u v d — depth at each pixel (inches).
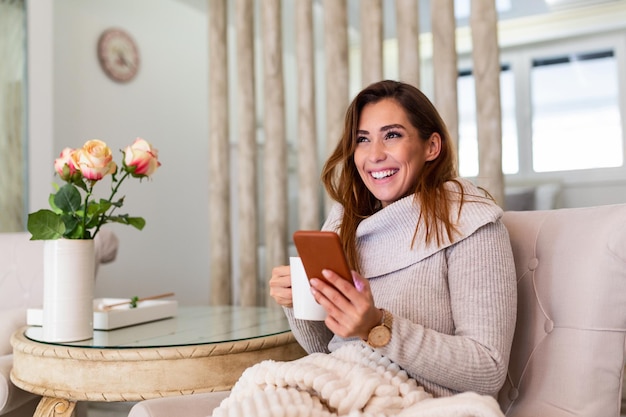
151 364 50.4
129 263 159.0
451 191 44.9
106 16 153.8
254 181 128.6
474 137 215.6
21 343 55.0
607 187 193.8
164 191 171.9
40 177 127.3
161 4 171.9
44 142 128.3
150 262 165.8
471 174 215.8
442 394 40.0
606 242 41.4
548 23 202.7
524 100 209.0
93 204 57.1
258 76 204.7
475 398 32.2
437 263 43.1
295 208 200.1
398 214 45.6
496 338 38.9
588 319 40.9
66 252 54.6
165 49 173.5
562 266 43.8
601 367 40.1
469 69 216.7
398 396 37.2
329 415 36.3
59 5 140.5
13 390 58.6
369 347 41.8
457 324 40.8
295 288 40.0
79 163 55.3
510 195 185.6
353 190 53.2
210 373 51.7
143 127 165.0
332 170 53.7
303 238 34.0
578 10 196.4
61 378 51.8
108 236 90.3
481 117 105.0
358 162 49.2
